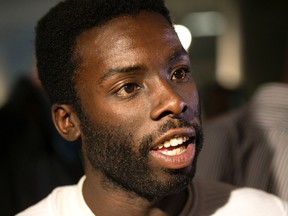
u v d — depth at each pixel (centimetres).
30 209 107
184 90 96
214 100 327
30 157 193
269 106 164
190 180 95
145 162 92
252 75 516
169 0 528
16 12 506
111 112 93
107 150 95
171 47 95
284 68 178
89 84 95
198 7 531
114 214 101
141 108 92
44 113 206
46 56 105
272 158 155
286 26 502
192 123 94
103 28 94
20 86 212
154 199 98
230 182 160
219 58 528
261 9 508
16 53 515
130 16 95
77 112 100
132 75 92
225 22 522
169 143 92
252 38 514
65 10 102
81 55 96
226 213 109
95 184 102
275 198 115
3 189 185
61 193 109
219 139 165
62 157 201
